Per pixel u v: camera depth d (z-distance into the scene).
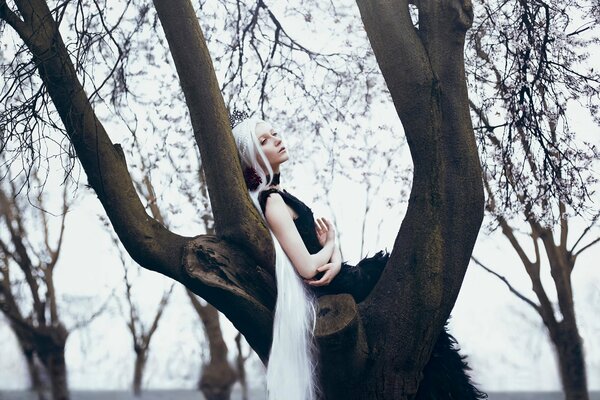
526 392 16.56
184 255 4.05
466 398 4.15
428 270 3.97
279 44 7.17
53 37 4.14
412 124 4.05
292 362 3.93
